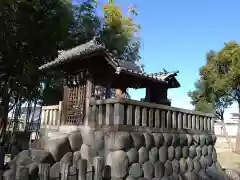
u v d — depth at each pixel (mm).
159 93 9078
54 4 11203
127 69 6402
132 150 5617
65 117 7121
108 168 5320
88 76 6594
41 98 13062
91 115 6316
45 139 5805
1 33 9672
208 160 8258
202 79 17688
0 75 11141
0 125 10719
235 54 14906
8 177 4262
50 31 10891
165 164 6465
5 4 9070
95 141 5887
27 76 11352
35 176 4555
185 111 7562
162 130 6656
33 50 11047
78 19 13883
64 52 8281
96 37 7586
